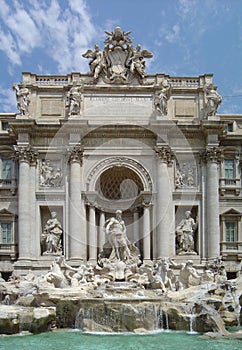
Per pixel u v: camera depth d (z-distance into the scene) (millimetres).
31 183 41250
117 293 31281
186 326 27438
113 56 43562
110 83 42938
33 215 40906
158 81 43531
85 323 27594
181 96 44094
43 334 26328
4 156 43281
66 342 23969
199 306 28125
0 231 41906
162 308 28156
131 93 42906
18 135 41094
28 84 42844
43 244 41156
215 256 40562
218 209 41594
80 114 41844
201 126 41906
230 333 26297
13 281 34875
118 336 25766
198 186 42438
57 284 33500
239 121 46312
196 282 34469
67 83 43781
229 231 43500
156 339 24766
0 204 42125
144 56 44031
